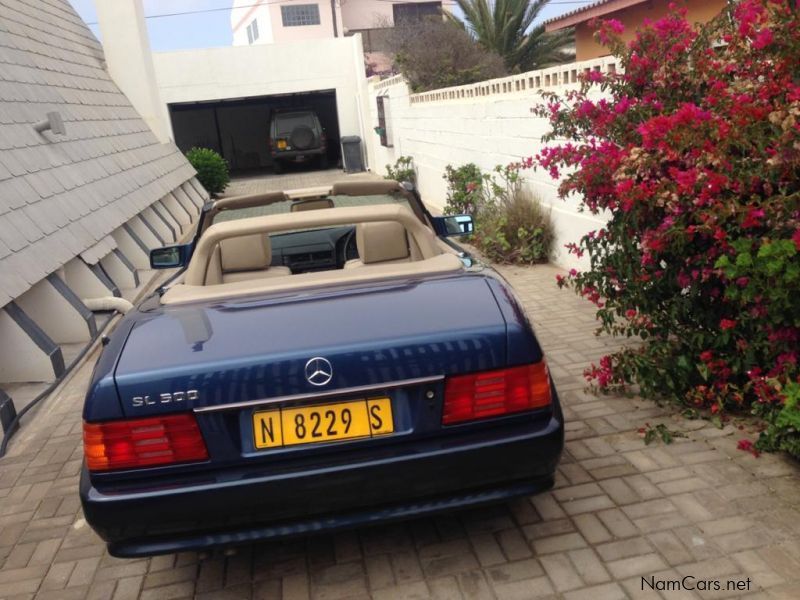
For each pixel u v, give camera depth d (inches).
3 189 267.1
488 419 96.3
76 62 553.3
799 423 115.6
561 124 175.5
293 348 92.7
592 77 169.9
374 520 96.5
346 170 885.2
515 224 304.8
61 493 146.6
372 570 109.2
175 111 1021.8
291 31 1411.2
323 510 94.9
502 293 106.5
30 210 276.4
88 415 90.7
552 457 98.6
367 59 1187.3
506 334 96.7
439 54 623.2
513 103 327.6
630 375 159.3
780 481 122.5
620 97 166.6
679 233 128.9
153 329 101.8
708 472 127.5
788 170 120.4
